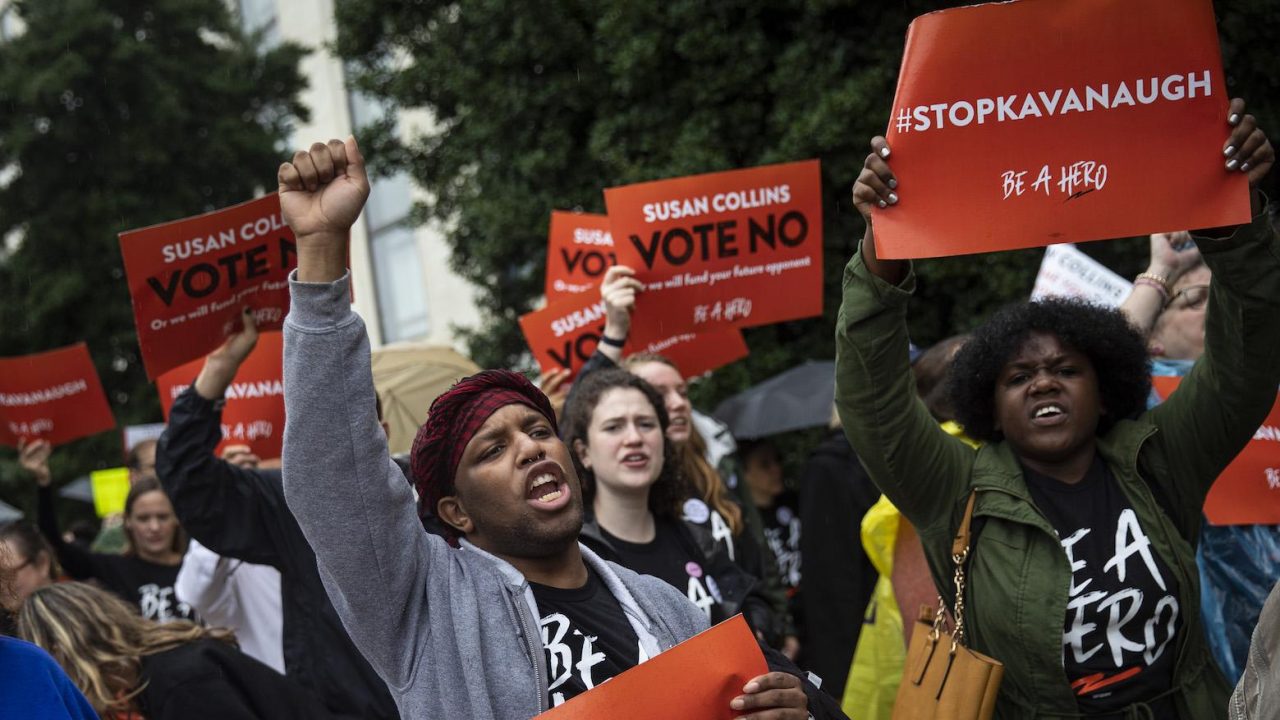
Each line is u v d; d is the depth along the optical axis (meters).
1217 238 2.90
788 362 7.99
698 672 2.29
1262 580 3.92
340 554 2.28
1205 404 3.15
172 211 16.19
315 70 16.89
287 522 3.97
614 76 8.35
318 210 2.33
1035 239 2.75
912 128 2.80
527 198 8.76
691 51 7.79
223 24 17.31
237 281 4.11
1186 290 4.34
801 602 6.03
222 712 3.44
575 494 2.47
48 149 16.09
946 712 3.05
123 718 3.56
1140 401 3.38
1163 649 3.07
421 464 2.52
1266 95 6.73
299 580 3.95
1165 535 3.11
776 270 5.01
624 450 4.06
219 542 3.87
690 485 4.40
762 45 7.77
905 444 3.17
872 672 4.27
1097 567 3.09
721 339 5.70
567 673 2.36
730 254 5.00
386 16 9.88
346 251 2.35
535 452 2.44
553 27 8.48
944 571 3.28
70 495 11.75
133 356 16.11
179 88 16.59
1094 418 3.25
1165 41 2.72
